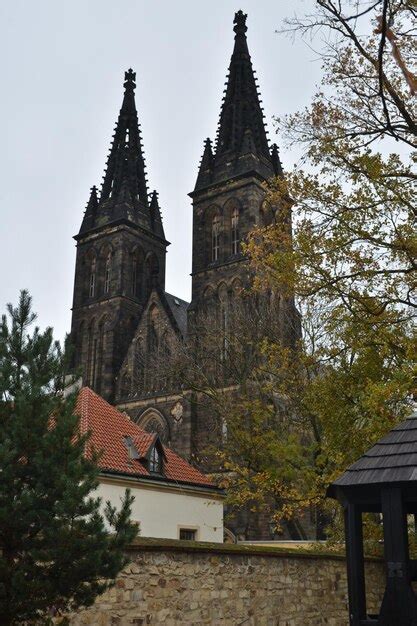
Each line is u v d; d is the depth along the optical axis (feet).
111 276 268.41
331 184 64.28
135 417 224.53
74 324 269.23
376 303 62.49
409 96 58.23
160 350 228.84
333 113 62.90
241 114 257.96
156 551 48.96
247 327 142.61
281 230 71.41
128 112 307.37
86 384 255.91
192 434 206.08
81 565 34.63
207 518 110.93
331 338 69.00
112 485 93.91
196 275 236.63
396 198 60.75
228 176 244.63
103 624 44.11
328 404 69.56
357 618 28.63
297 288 65.36
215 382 147.84
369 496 29.55
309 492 93.86
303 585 62.95
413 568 28.14
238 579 55.47
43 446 35.29
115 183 289.94
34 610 34.35
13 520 33.76
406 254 60.90
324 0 45.83
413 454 29.43
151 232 283.38
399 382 53.88
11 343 38.45
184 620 49.70
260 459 107.34
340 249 63.05
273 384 115.14
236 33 279.49
